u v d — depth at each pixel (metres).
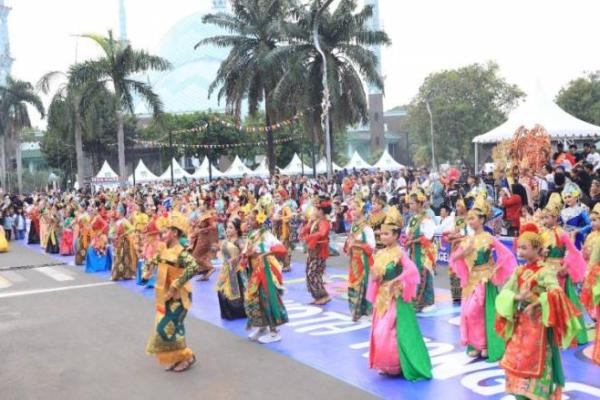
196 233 14.08
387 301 6.82
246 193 19.70
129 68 35.88
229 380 7.12
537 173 16.36
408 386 6.53
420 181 23.83
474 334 7.23
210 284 13.70
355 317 9.35
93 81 36.06
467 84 59.97
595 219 7.98
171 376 7.39
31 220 26.89
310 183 26.28
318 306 10.73
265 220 8.77
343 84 33.44
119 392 6.93
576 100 56.47
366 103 34.06
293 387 6.76
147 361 8.08
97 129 38.75
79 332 9.86
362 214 9.52
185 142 58.44
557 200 7.84
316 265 10.79
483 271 7.23
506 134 24.58
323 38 32.88
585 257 8.04
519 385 5.21
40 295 13.52
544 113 24.64
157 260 7.42
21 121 54.75
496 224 13.68
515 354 5.25
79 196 30.86
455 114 58.66
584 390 6.19
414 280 6.69
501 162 19.72
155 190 33.78
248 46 35.19
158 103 37.25
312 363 7.57
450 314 9.65
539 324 5.15
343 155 82.44
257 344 8.57
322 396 6.43
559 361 5.21
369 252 9.32
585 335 7.72
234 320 10.16
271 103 32.81
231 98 35.50
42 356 8.56
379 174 28.05
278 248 8.57
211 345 8.66
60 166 67.19
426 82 62.31
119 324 10.31
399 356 6.70
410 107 64.25
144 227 14.58
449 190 18.08
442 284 12.23
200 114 61.09
